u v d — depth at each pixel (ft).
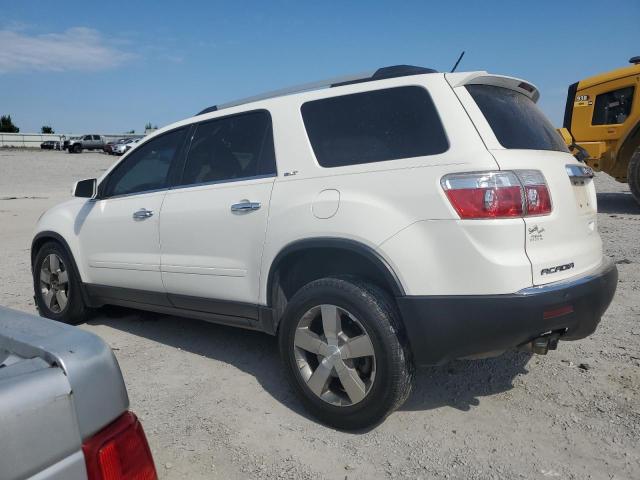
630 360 13.97
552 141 12.10
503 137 10.52
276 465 10.02
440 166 10.21
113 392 5.21
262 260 12.34
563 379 13.08
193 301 14.12
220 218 13.17
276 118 12.78
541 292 9.73
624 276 21.72
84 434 4.91
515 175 9.96
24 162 125.90
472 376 13.43
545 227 10.14
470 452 10.27
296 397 11.76
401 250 10.25
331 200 11.19
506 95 11.76
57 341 5.29
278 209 12.02
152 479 5.39
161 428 11.28
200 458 10.26
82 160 137.69
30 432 4.50
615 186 60.18
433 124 10.65
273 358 14.79
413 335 10.28
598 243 12.03
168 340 16.35
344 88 12.00
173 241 14.30
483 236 9.73
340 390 11.35
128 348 15.76
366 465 9.96
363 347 10.56
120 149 161.68
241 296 12.92
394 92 11.33
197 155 14.48
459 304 9.85
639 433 10.68
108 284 16.46
